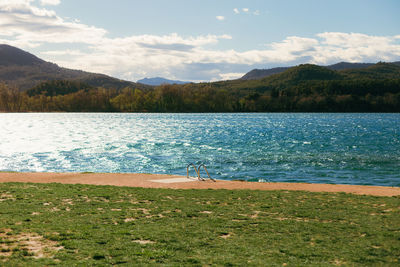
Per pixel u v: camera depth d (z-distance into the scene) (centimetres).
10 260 781
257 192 1788
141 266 782
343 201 1573
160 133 8075
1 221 1109
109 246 907
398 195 1738
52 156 4131
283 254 895
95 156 4150
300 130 9231
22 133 7744
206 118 17212
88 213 1269
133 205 1426
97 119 15638
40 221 1130
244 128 10081
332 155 4225
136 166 3447
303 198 1639
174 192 1752
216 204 1495
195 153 4431
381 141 6147
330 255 893
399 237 1039
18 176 2314
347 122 13500
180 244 945
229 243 969
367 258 873
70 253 845
